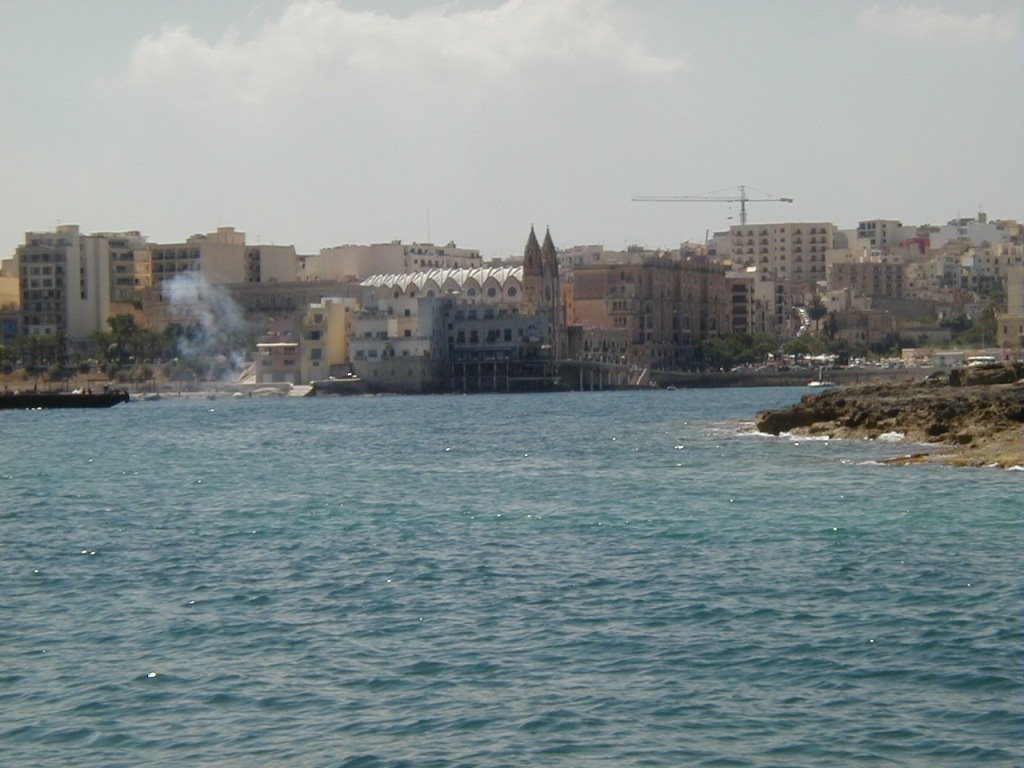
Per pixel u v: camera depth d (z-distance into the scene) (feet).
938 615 192.95
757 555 244.01
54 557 256.52
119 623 198.80
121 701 161.89
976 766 138.31
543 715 154.40
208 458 502.79
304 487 381.81
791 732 148.05
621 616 197.77
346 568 239.71
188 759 143.95
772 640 182.39
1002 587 210.18
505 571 233.55
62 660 178.81
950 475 362.74
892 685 162.30
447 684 166.30
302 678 169.58
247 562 247.91
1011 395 533.55
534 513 310.24
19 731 152.76
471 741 147.02
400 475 416.46
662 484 368.27
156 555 257.34
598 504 325.42
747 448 490.49
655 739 146.72
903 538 258.57
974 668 167.32
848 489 340.39
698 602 205.26
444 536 276.00
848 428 531.50
